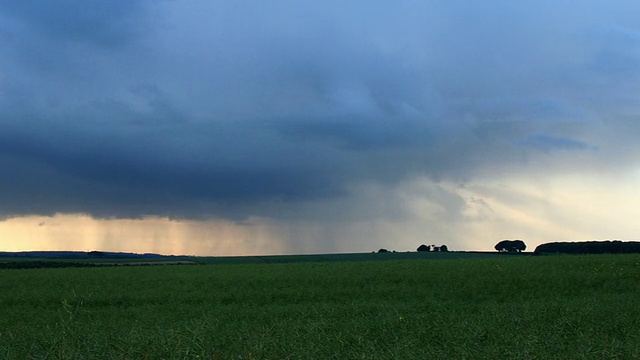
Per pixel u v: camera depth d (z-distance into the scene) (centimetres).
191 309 2172
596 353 946
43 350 935
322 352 955
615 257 4097
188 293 2780
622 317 1380
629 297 2244
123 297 2678
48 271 4138
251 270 3962
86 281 3391
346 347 1015
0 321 1989
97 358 900
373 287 2873
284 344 970
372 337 1152
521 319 1371
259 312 1955
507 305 2008
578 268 3450
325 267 3994
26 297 2698
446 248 10838
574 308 1608
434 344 1077
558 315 1488
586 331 1162
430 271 3441
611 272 3247
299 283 3119
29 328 1497
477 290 2756
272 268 4103
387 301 2422
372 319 1501
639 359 940
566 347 984
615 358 939
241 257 9844
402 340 1046
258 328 1262
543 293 2680
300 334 1118
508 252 10169
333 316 1748
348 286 2992
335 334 1124
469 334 1106
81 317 2041
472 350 966
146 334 1020
